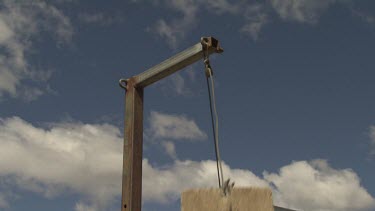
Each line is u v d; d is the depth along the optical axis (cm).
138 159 459
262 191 223
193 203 250
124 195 448
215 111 314
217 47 398
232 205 232
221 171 264
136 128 467
